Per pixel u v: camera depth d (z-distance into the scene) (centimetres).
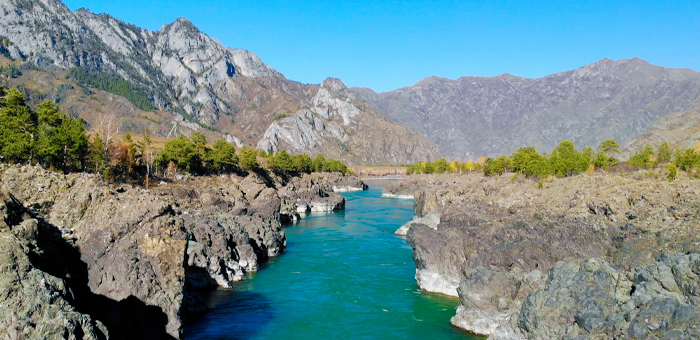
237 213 9138
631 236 4512
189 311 4756
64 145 8725
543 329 3475
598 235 4784
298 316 4819
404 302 5234
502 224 5791
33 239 3091
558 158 12325
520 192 8156
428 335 4300
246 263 6619
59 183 4341
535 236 5138
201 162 14638
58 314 2412
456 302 5197
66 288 2772
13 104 9012
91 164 9888
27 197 4056
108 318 3409
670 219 4625
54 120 9388
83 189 4309
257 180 14288
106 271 3812
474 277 4547
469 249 5462
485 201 8031
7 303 2378
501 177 14088
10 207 3441
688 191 5359
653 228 4456
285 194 14400
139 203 4281
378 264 7056
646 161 12412
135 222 4100
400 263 7112
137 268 3872
